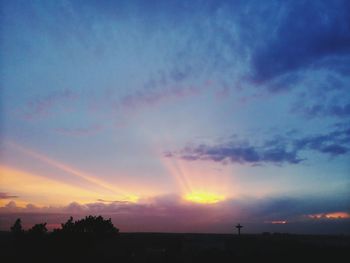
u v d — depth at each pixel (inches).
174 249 958.4
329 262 765.9
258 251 903.7
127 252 887.7
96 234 867.4
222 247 1039.0
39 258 789.2
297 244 1016.2
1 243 876.0
